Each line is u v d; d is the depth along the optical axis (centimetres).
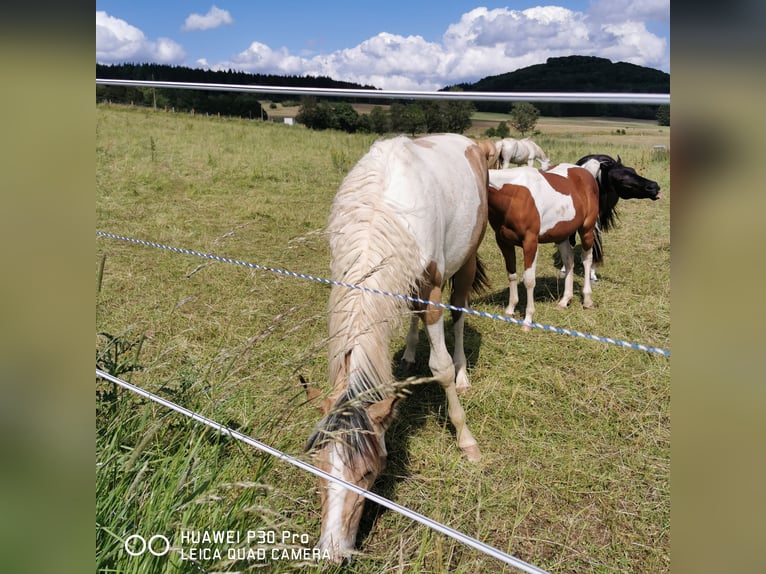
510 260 492
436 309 287
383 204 255
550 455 296
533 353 404
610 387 360
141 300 465
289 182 1053
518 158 951
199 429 227
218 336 402
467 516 252
